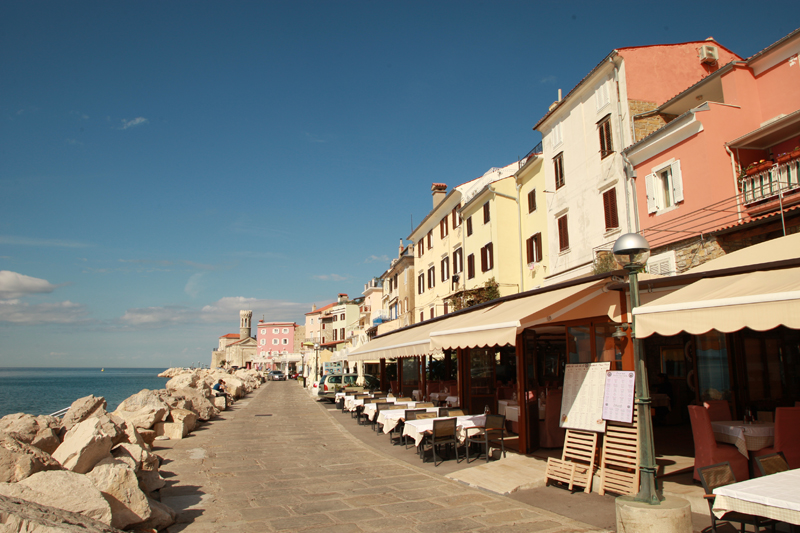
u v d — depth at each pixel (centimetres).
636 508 540
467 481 901
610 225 1952
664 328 589
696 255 1522
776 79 1543
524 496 789
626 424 755
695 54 2033
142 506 621
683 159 1614
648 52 1966
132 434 947
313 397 3762
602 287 888
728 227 1405
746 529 565
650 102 1928
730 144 1508
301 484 920
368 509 748
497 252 2844
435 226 4056
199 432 1684
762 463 548
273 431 1717
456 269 3562
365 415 2036
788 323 490
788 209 1256
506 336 841
